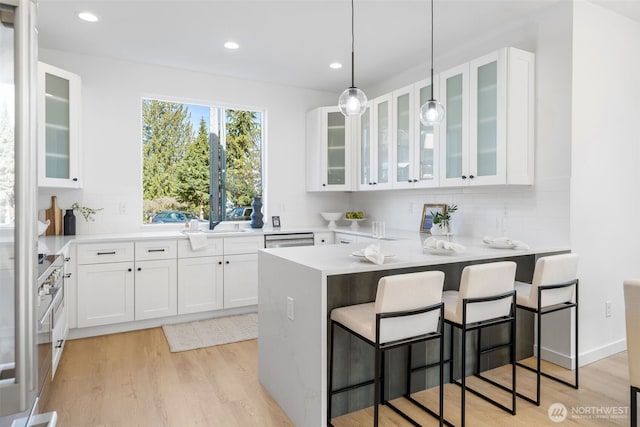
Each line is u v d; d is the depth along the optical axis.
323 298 1.94
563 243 2.88
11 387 1.13
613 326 3.12
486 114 3.10
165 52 3.80
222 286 4.03
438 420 2.19
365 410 2.31
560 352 2.92
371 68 4.28
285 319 2.29
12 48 1.12
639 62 3.22
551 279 2.39
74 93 3.48
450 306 2.23
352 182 4.71
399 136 4.01
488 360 2.85
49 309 2.30
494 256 2.52
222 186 4.74
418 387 2.53
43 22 3.16
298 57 3.95
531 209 3.12
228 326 3.78
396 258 2.32
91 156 3.89
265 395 2.49
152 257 3.69
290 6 2.91
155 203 4.39
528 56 3.03
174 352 3.15
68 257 3.22
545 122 3.00
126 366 2.89
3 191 1.12
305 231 4.51
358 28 3.28
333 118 4.80
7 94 1.12
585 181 2.90
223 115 4.72
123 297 3.57
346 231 4.41
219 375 2.76
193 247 3.82
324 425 1.93
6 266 1.13
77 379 2.67
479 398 2.44
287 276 2.27
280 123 4.89
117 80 4.01
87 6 2.90
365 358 2.33
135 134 4.11
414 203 4.38
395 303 1.84
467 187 3.67
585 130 2.90
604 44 3.00
